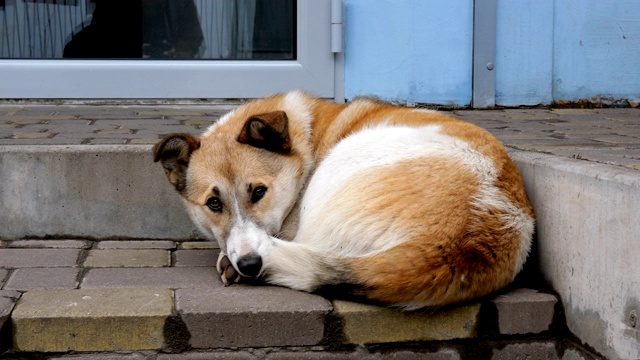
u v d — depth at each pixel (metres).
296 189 2.41
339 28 3.31
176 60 3.37
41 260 2.42
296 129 2.49
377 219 2.18
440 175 2.22
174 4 3.38
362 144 2.33
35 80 3.30
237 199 2.33
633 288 2.07
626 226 2.09
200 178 2.36
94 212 2.56
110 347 2.15
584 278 2.19
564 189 2.25
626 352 2.10
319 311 2.17
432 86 3.39
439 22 3.36
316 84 3.36
